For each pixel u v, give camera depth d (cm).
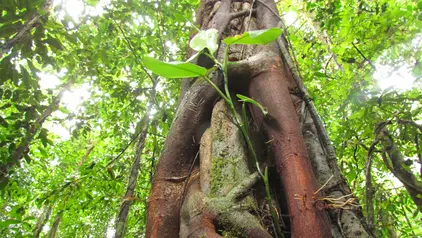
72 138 483
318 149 181
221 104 186
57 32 288
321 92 400
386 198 349
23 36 264
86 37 333
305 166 143
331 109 433
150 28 430
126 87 446
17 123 317
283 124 157
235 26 252
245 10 261
